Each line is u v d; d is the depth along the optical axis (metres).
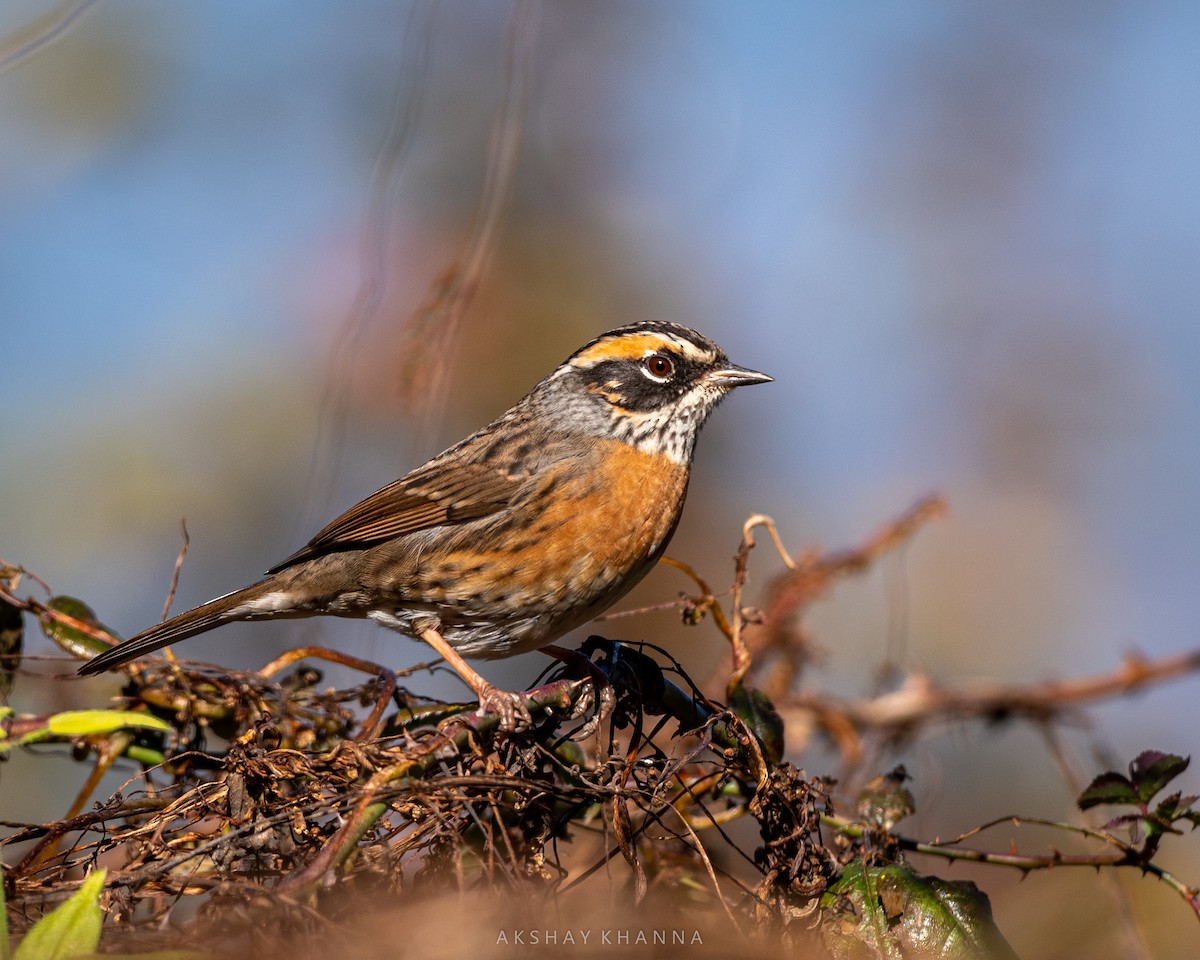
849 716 12.49
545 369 14.62
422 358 11.73
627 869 8.26
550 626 10.85
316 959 6.15
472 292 11.88
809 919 7.46
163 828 7.31
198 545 14.14
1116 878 10.80
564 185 15.52
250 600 10.88
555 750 8.16
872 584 15.31
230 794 7.32
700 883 8.66
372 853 6.98
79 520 14.07
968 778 12.89
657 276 15.81
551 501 10.55
